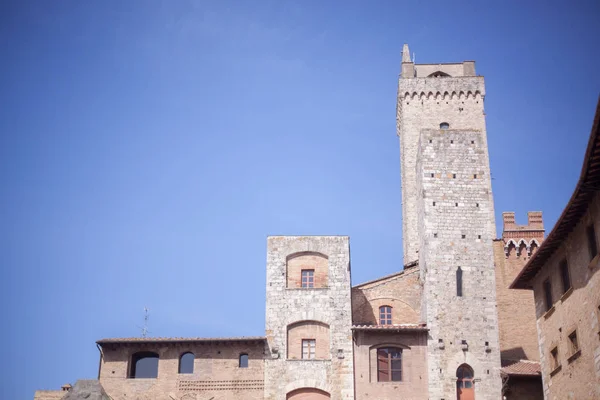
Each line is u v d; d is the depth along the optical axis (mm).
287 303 76625
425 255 76125
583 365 53312
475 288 74688
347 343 74625
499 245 81812
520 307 78875
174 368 74375
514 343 77500
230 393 73500
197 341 74688
